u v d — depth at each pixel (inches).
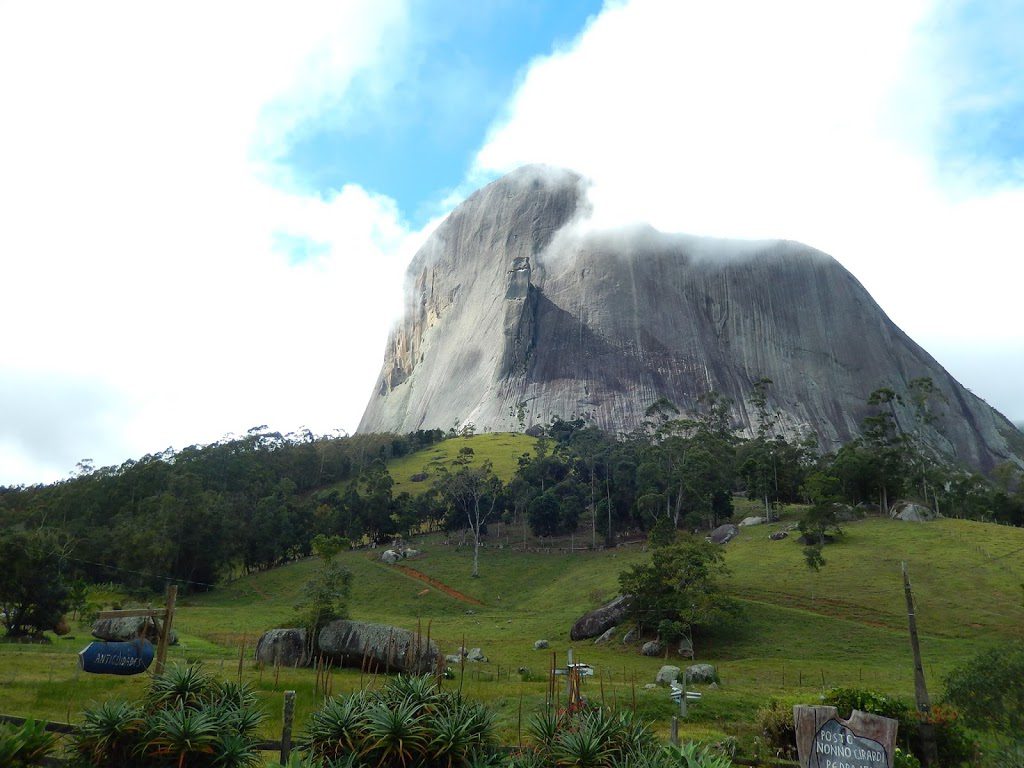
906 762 949.8
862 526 4493.1
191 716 727.1
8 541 2731.3
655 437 6909.5
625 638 3048.7
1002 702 924.6
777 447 6063.0
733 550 4328.3
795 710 700.7
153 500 5354.3
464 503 5654.5
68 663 1781.5
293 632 2185.0
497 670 2220.7
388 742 675.4
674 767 660.1
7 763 661.3
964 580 3422.7
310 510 5954.7
